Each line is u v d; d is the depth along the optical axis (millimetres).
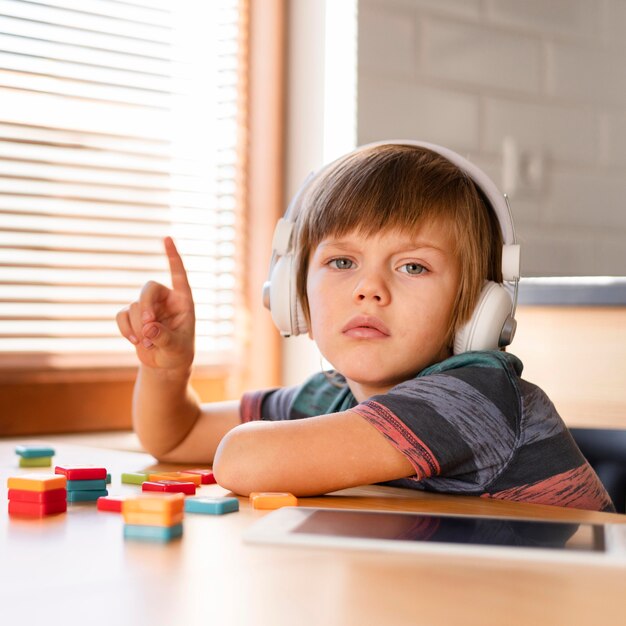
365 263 958
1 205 1664
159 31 1827
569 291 1483
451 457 812
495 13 1756
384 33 1751
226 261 1919
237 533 599
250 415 1163
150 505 577
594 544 558
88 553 536
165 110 1839
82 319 1736
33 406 1681
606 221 1688
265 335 1936
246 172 1924
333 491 803
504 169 1745
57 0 1712
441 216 964
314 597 440
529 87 1740
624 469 1191
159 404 1099
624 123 1684
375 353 944
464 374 874
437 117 1762
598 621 403
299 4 1922
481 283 984
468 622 399
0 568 500
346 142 1767
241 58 1921
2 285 1659
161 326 1067
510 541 563
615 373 1441
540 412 908
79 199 1735
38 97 1701
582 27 1716
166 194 1838
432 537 569
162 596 442
